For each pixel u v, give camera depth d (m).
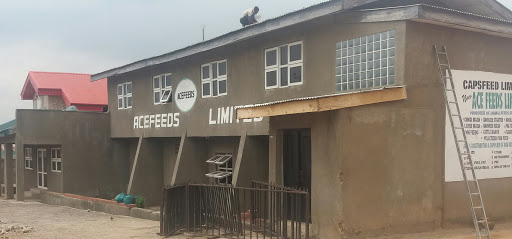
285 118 10.98
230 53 15.28
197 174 17.44
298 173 11.14
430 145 10.16
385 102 9.60
